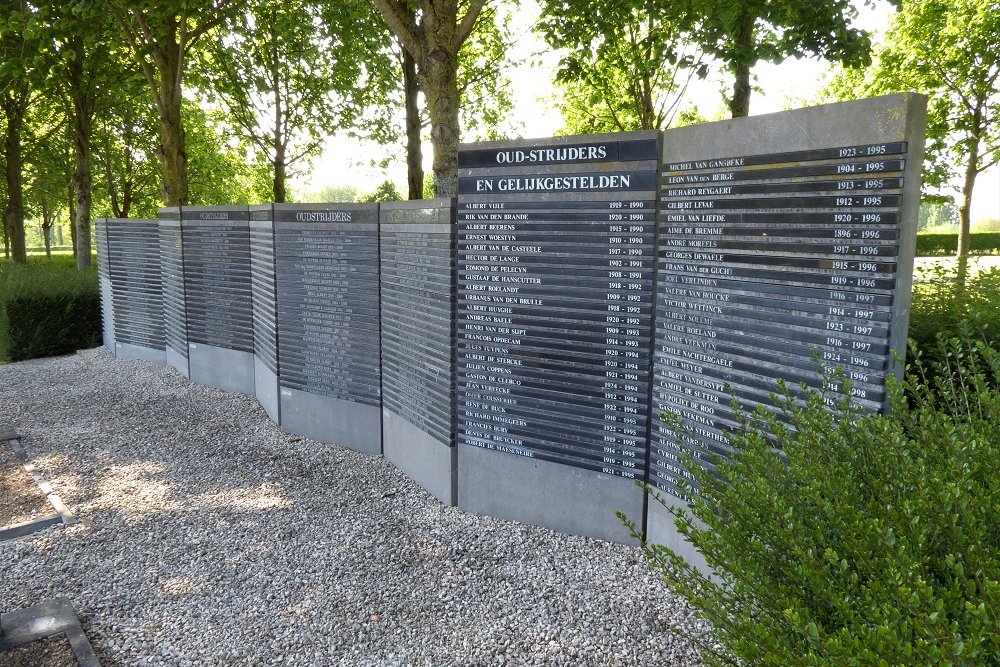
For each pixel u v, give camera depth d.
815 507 2.27
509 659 3.73
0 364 12.34
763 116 3.87
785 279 3.85
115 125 22.88
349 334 7.23
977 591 1.92
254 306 9.15
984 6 11.28
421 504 5.91
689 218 4.32
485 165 5.22
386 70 17.64
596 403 4.99
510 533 5.27
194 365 10.30
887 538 1.87
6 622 4.07
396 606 4.30
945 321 4.27
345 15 14.72
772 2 8.19
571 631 3.96
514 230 5.16
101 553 5.08
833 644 1.67
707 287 4.25
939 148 12.77
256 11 15.53
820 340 3.72
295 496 6.11
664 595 4.28
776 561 2.29
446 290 5.66
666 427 4.60
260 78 17.86
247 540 5.25
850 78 14.63
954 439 2.17
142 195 29.44
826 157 3.63
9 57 12.46
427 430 6.12
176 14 12.62
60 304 13.23
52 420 8.54
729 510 2.51
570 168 4.85
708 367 4.29
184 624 4.16
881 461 2.25
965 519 1.85
